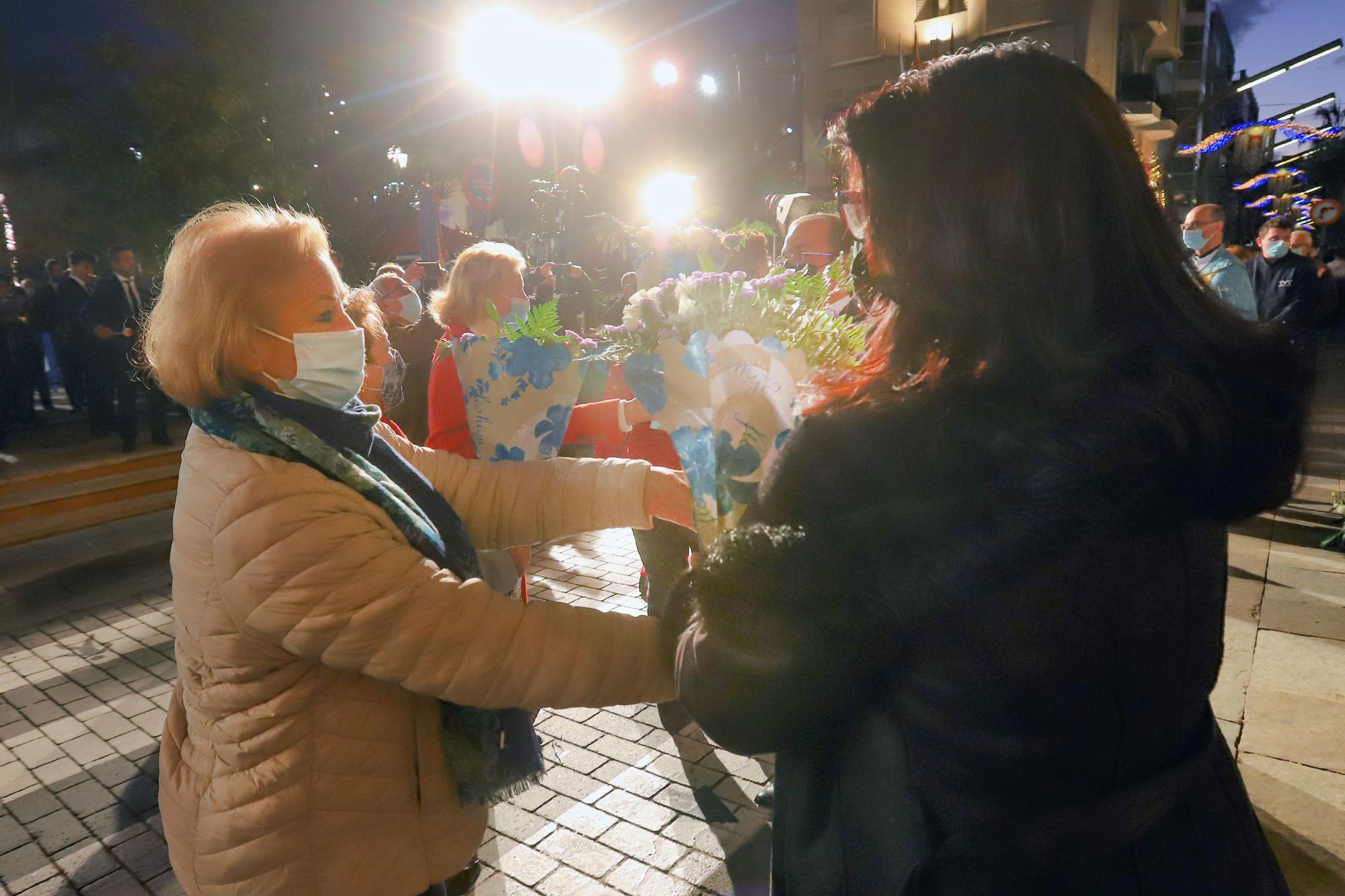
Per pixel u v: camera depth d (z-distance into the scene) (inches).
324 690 48.5
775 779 37.4
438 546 50.5
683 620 38.9
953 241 29.5
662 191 115.4
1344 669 131.2
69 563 216.2
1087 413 27.9
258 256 46.9
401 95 407.2
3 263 434.6
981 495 27.8
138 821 112.5
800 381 49.6
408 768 51.1
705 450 52.6
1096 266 28.9
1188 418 28.1
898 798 31.3
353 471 48.4
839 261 51.4
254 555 44.5
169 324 47.3
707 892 94.6
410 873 51.6
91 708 142.5
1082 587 28.0
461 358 65.5
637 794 112.0
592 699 46.1
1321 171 1278.3
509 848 102.3
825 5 915.4
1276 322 31.7
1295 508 209.9
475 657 45.2
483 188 434.9
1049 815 29.4
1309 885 89.1
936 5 868.0
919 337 31.2
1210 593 31.9
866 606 28.5
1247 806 35.4
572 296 328.8
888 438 29.3
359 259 400.5
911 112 30.8
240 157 356.8
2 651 165.9
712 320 51.9
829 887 33.8
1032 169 28.9
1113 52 810.8
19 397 342.0
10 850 107.3
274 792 47.8
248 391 48.0
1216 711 121.6
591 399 65.2
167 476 285.4
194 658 48.8
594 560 198.5
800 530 29.7
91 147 366.3
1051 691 28.6
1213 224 192.1
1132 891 30.5
